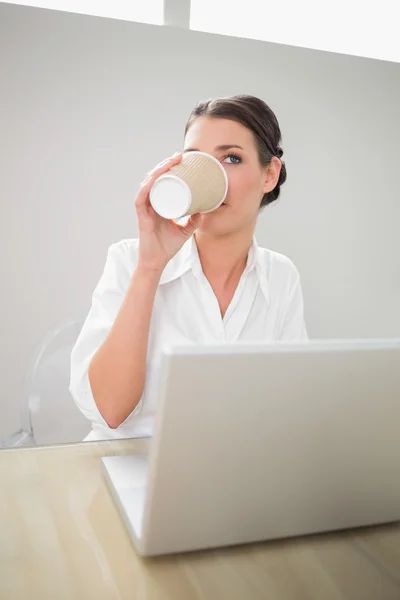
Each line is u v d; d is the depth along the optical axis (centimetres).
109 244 230
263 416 54
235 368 51
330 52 247
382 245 270
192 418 52
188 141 117
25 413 127
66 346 131
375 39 262
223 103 113
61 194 221
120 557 62
